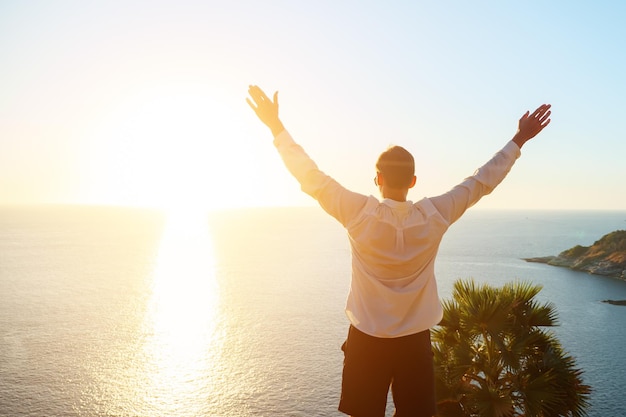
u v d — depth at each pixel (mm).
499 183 1973
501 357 6898
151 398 67438
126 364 82188
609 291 123188
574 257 173375
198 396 68125
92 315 118438
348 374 1876
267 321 111750
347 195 1821
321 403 64000
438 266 178125
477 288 7629
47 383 71938
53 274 181875
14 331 101750
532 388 7066
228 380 73938
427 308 1802
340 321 110500
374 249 1756
